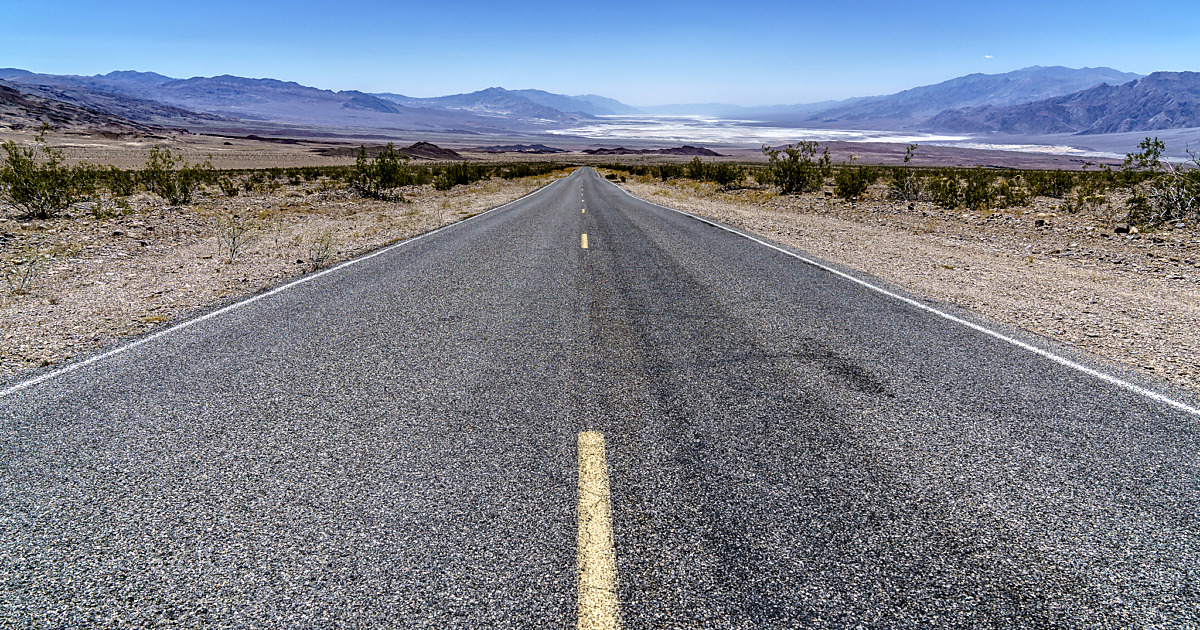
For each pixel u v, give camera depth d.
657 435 3.01
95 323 5.12
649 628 1.80
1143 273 7.68
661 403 3.41
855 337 4.70
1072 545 2.18
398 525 2.28
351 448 2.88
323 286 6.76
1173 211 12.25
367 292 6.44
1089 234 11.09
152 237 10.80
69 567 2.07
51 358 4.19
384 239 11.12
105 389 3.61
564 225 13.58
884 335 4.76
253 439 2.97
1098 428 3.09
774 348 4.42
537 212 17.59
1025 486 2.55
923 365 4.04
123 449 2.87
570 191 31.81
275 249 9.70
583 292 6.45
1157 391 3.57
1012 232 11.94
